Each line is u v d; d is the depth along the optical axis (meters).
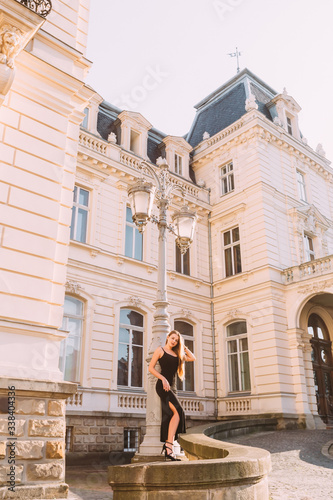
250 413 16.34
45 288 6.61
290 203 19.52
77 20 8.64
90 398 13.64
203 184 21.12
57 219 7.04
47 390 6.02
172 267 18.06
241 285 18.20
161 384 5.91
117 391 14.32
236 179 19.78
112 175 16.91
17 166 6.81
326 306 19.36
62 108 7.67
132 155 17.91
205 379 17.75
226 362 18.00
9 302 6.19
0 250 6.30
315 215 20.48
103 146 17.14
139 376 15.62
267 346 16.55
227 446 6.18
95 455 13.02
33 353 6.25
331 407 18.27
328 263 16.42
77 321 14.38
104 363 14.38
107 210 16.31
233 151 20.31
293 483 7.16
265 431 14.80
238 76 23.75
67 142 7.78
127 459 13.70
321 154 23.09
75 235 15.23
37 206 6.86
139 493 4.27
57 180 7.23
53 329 6.45
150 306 16.48
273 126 19.98
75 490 7.22
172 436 5.60
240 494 4.41
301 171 21.28
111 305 15.23
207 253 19.89
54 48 7.89
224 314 18.55
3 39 6.36
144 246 17.42
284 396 15.77
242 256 18.50
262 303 17.17
